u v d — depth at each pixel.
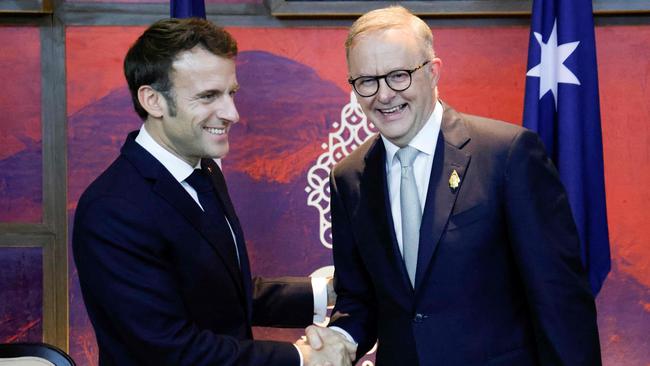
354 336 2.20
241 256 2.12
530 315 1.96
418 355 1.92
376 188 2.05
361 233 2.06
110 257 1.86
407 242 1.98
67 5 3.13
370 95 1.94
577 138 2.66
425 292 1.92
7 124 3.15
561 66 2.68
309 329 2.18
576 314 1.85
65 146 3.14
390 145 2.04
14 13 3.10
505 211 1.89
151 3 3.13
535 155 1.92
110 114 3.15
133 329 1.87
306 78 3.16
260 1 3.14
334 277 2.36
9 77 3.14
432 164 1.96
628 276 3.13
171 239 1.91
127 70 1.96
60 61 3.13
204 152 1.97
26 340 3.18
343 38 3.15
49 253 3.16
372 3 3.09
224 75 1.93
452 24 3.13
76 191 3.16
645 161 3.11
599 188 2.73
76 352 3.18
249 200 3.18
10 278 3.18
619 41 3.09
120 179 1.93
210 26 1.95
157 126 1.97
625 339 3.14
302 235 3.20
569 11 2.68
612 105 3.11
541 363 1.88
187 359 1.88
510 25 3.12
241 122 3.16
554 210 1.90
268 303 2.39
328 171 3.18
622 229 3.13
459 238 1.89
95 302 1.95
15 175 3.16
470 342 1.90
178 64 1.89
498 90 3.15
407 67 1.90
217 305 1.99
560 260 1.86
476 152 1.94
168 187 1.93
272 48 3.15
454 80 3.15
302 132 3.17
